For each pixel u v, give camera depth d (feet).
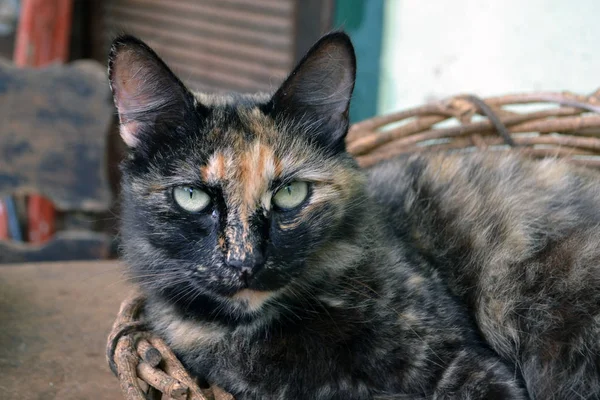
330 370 1.41
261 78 2.98
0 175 2.36
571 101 1.88
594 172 1.74
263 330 1.43
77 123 2.34
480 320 1.57
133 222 1.45
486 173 1.71
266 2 2.87
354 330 1.42
